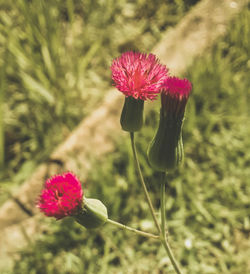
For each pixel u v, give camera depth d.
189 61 0.27
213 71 0.26
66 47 0.30
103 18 0.31
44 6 0.27
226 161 0.23
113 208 0.21
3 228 0.21
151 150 0.13
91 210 0.13
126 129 0.14
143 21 0.32
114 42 0.31
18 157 0.25
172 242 0.21
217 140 0.24
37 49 0.28
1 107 0.24
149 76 0.13
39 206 0.13
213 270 0.20
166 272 0.20
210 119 0.24
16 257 0.21
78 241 0.21
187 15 0.30
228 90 0.25
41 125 0.26
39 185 0.22
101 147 0.24
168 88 0.13
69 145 0.24
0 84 0.24
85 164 0.23
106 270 0.20
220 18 0.29
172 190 0.22
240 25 0.29
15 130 0.26
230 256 0.21
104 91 0.28
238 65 0.27
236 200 0.22
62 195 0.13
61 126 0.26
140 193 0.22
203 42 0.28
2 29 0.28
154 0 0.33
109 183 0.22
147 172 0.22
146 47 0.31
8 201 0.22
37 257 0.20
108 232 0.21
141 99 0.13
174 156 0.13
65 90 0.27
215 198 0.22
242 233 0.21
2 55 0.27
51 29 0.27
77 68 0.28
